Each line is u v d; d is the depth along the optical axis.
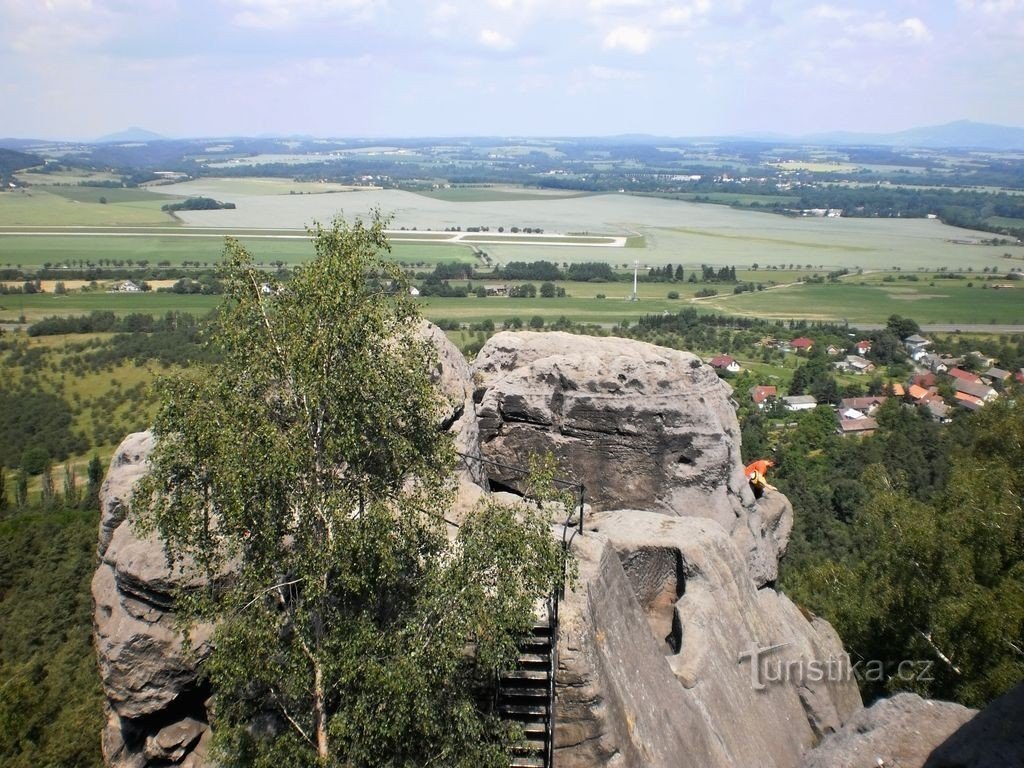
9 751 33.84
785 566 64.62
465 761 16.05
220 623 17.25
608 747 17.95
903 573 34.69
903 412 108.00
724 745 21.36
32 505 77.81
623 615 20.78
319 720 16.55
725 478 29.17
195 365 18.16
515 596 16.48
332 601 17.33
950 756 17.16
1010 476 38.94
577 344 32.72
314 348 16.70
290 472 16.17
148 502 17.28
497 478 30.67
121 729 21.08
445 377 28.14
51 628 55.22
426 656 15.95
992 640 29.50
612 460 29.59
